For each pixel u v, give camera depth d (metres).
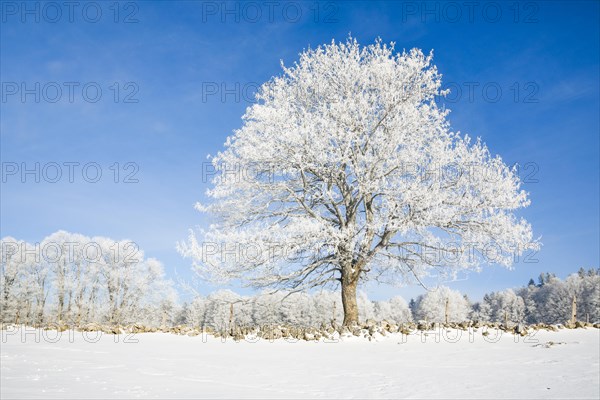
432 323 20.41
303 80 23.42
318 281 22.06
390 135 21.56
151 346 16.77
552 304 100.12
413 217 20.33
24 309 51.56
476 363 13.11
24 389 8.34
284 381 10.66
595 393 9.32
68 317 48.66
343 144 20.92
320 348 16.64
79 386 8.94
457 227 21.30
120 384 9.39
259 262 20.31
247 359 14.02
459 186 21.34
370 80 23.47
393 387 10.08
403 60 22.86
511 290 117.12
